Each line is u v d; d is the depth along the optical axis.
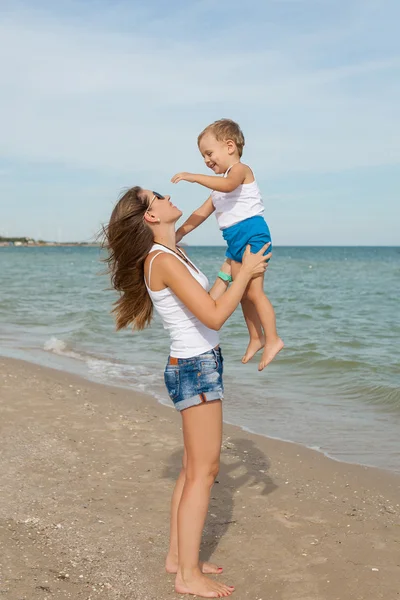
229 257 3.94
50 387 8.27
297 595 3.45
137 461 5.52
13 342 12.47
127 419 6.87
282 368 9.95
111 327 14.52
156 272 3.24
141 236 3.28
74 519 4.30
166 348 11.89
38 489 4.80
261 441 6.30
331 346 12.03
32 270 46.16
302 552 3.95
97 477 5.11
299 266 55.78
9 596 3.30
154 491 4.84
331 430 6.73
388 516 4.51
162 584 3.52
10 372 9.02
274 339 3.67
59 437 6.13
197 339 3.26
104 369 9.87
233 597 3.44
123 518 4.35
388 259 80.00
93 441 6.06
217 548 4.02
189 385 3.25
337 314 17.94
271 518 4.46
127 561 3.76
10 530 4.08
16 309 18.38
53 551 3.84
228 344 12.07
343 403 7.89
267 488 5.05
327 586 3.54
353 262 67.44
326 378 9.27
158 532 4.15
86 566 3.68
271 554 3.92
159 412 7.22
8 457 5.49
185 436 3.34
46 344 12.01
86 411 7.15
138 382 8.95
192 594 3.40
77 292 25.08
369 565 3.77
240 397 8.16
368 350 11.63
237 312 17.14
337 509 4.63
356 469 5.52
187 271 3.23
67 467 5.32
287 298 23.03
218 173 3.87
